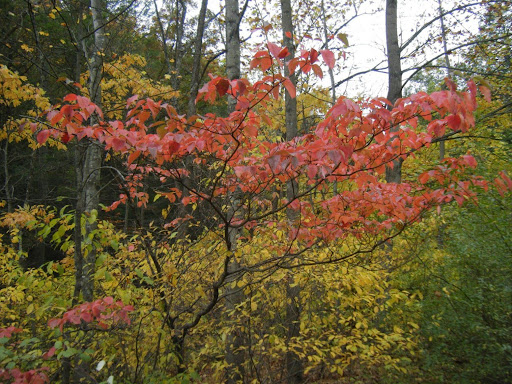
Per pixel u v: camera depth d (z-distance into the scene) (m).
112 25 6.15
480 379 3.64
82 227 2.92
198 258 3.91
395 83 6.35
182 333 3.65
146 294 3.52
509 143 7.07
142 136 2.25
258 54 1.78
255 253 3.88
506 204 3.92
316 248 4.14
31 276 3.05
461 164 2.70
